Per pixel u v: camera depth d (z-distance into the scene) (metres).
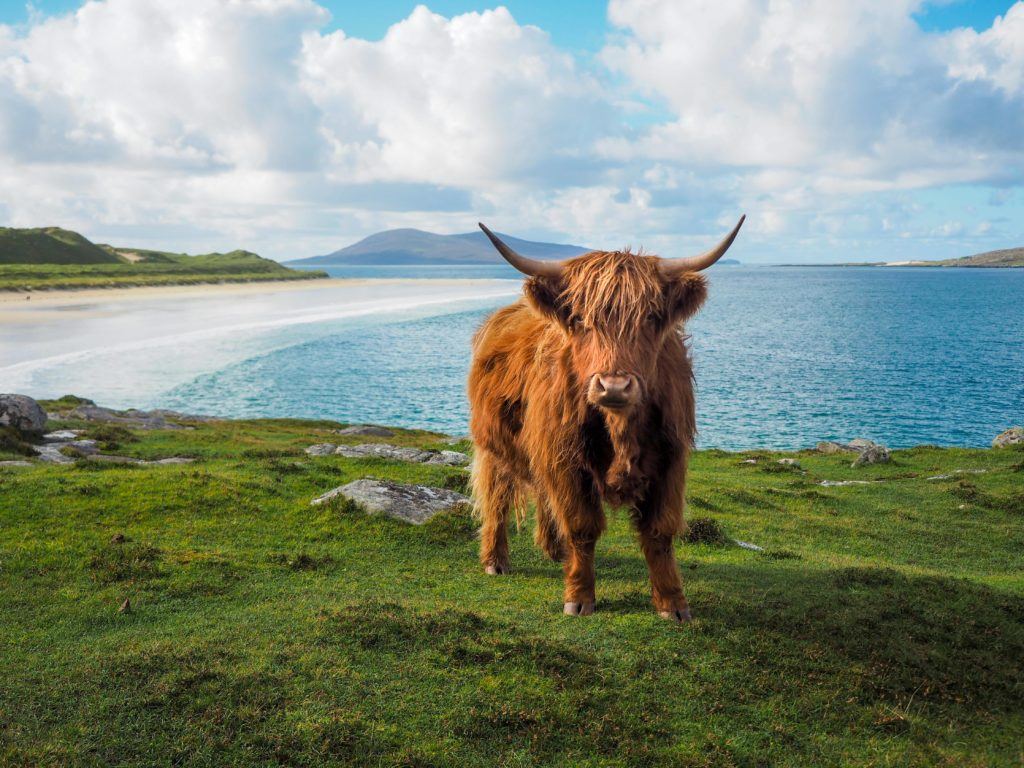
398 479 15.13
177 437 24.05
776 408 52.19
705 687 5.56
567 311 5.99
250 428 32.56
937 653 6.20
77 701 5.20
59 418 27.34
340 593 7.79
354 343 82.94
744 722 5.20
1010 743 4.98
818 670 5.84
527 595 7.78
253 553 9.22
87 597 7.41
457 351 78.38
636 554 10.12
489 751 4.84
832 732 5.11
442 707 5.26
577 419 6.23
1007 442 27.88
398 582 8.30
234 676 5.54
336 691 5.40
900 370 70.62
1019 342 93.81
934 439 42.72
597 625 6.66
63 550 8.79
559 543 8.73
